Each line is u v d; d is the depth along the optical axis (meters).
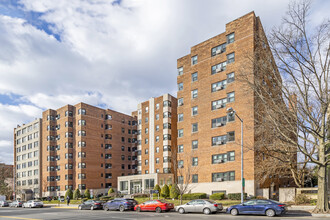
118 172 70.44
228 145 36.22
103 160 67.81
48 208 40.66
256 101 28.94
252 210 20.64
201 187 38.53
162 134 59.16
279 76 24.38
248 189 32.94
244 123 34.59
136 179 54.44
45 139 70.44
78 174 62.75
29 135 78.56
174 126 59.59
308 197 25.66
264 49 24.38
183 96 44.69
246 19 37.00
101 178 66.19
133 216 22.12
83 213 27.23
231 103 36.91
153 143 60.97
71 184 63.84
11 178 93.00
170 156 56.72
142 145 63.75
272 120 22.38
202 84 41.62
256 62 24.53
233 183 34.69
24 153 79.75
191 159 40.88
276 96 24.30
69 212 29.34
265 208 20.08
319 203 21.12
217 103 39.03
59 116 69.81
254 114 31.84
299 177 30.44
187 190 39.62
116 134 71.94
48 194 66.19
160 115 60.59
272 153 28.05
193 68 43.50
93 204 33.53
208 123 39.59
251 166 33.12
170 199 38.25
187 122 43.00
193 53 44.00
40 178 71.62
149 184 51.81
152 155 60.59
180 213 24.39
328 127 22.94
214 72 40.38
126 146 74.56
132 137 76.62
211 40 41.53
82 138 64.00
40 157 72.94
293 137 28.36
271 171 30.14
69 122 66.62
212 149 38.22
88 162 64.12
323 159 21.08
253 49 35.25
